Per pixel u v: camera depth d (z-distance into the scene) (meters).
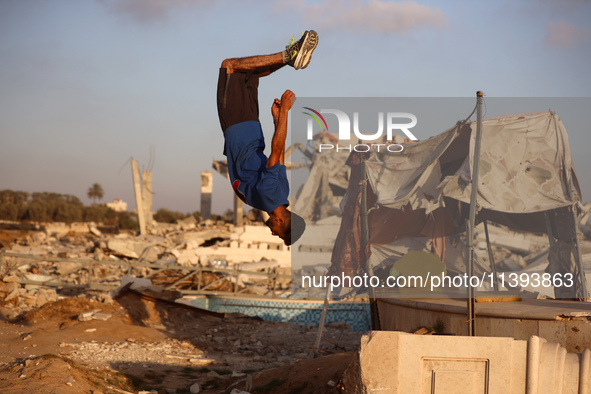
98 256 22.70
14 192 82.75
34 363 7.91
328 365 8.09
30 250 25.23
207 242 28.44
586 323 6.11
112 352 10.65
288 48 4.57
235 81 4.65
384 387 5.18
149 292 16.80
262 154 4.67
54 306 14.21
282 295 19.75
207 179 37.41
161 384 8.80
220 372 10.06
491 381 5.17
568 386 5.17
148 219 35.81
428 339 5.23
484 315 6.59
